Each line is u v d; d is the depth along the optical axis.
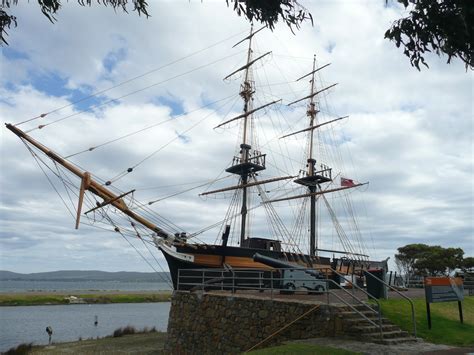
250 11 6.72
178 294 22.47
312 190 55.84
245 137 47.53
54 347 31.98
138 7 6.36
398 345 13.03
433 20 6.16
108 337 38.00
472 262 65.19
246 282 30.00
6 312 76.50
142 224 29.02
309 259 36.69
